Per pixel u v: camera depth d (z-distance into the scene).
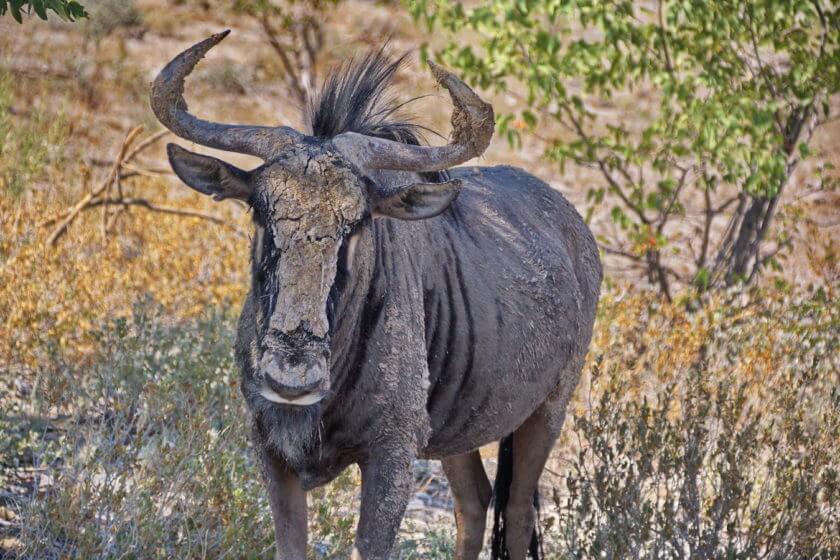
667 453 19.36
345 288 14.52
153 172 38.47
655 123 35.00
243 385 16.02
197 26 67.94
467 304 18.20
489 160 51.84
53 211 32.66
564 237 22.00
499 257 19.27
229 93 59.50
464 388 18.31
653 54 35.22
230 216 36.06
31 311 24.91
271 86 60.06
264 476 16.36
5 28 58.03
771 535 19.19
